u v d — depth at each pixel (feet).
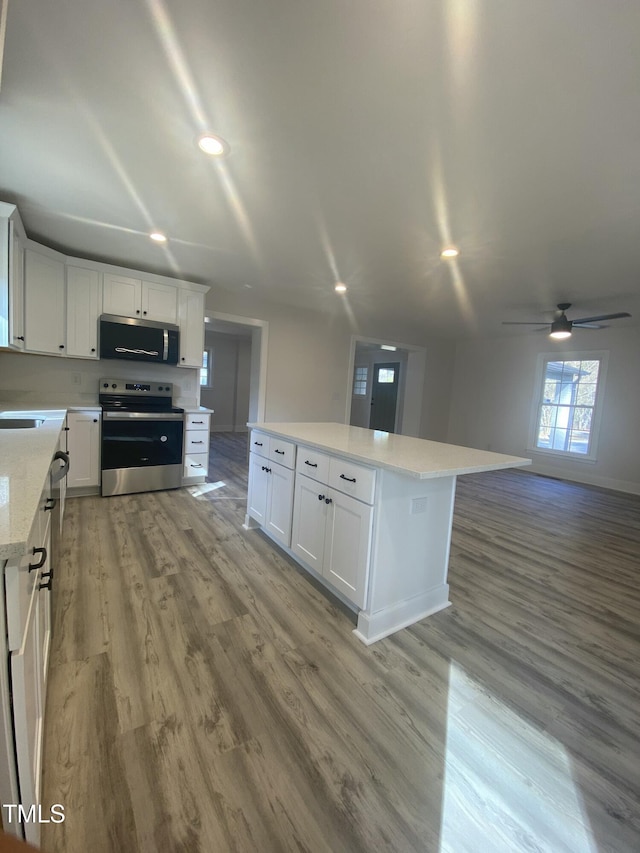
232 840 3.39
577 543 11.05
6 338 8.61
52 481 4.96
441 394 25.40
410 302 15.81
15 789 2.72
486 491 16.78
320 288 14.55
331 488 7.08
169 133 5.95
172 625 6.24
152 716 4.55
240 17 3.98
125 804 3.60
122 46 4.40
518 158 6.08
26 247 10.16
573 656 6.21
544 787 4.07
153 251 11.39
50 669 5.14
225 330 23.62
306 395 19.15
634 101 4.79
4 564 2.53
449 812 3.76
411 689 5.29
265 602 7.04
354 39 4.16
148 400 13.83
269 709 4.77
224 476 15.90
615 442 18.74
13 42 4.35
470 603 7.60
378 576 6.28
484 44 4.13
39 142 6.29
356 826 3.58
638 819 3.80
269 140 6.00
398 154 6.16
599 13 3.71
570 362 20.44
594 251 9.61
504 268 11.12
